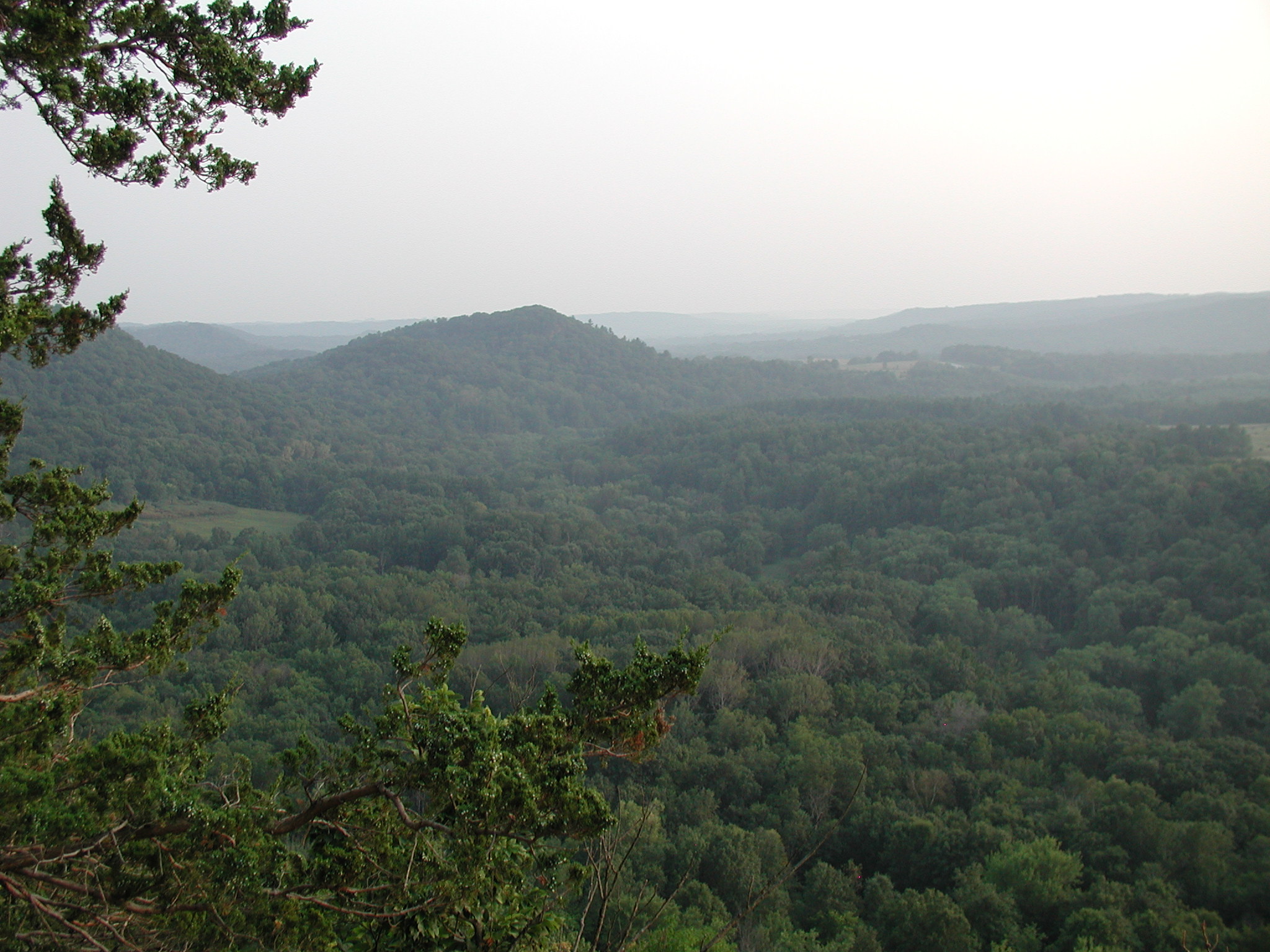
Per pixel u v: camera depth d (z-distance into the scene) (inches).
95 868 221.3
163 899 213.6
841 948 839.1
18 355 312.5
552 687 253.4
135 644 300.8
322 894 238.5
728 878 964.0
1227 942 833.5
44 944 214.8
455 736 216.8
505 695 1430.9
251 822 227.9
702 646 247.3
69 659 287.4
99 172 298.8
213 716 291.1
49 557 330.0
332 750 250.5
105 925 213.6
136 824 223.6
